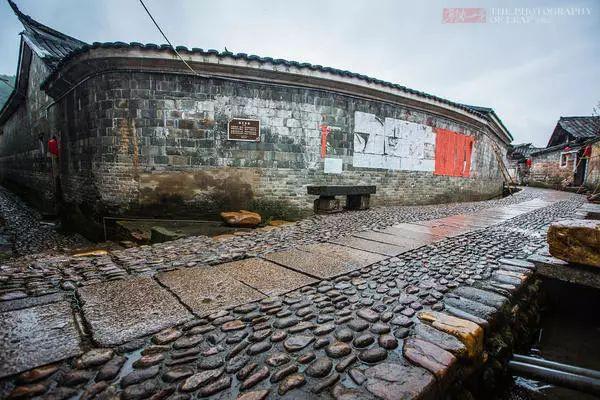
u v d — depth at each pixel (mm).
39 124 12242
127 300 2631
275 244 4742
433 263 3873
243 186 7879
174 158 7324
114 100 7074
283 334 2166
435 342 2096
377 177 10016
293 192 8422
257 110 7840
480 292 2975
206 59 6969
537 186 23812
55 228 10008
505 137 17797
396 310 2557
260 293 2875
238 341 2076
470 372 2104
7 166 20141
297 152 8383
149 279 3148
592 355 3111
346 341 2098
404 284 3154
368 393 1610
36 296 2654
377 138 9812
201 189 7543
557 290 3920
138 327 2201
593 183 16328
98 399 1532
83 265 3543
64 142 9273
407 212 8633
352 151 9289
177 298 2713
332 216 7551
